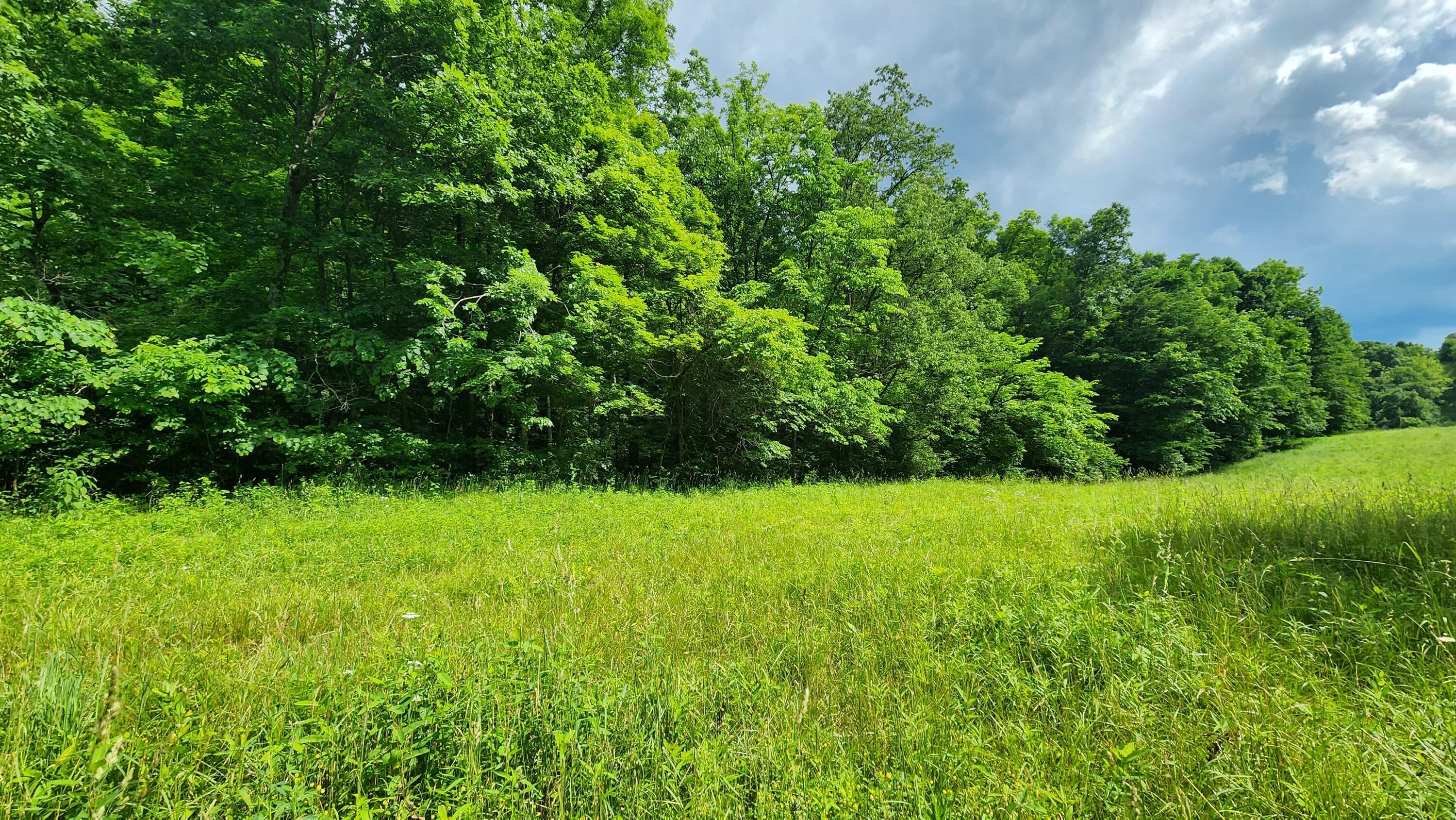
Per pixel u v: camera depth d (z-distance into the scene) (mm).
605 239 13133
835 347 17828
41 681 2146
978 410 20516
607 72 16578
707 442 15484
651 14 16500
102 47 9680
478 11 11203
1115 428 30062
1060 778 1847
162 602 3812
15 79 8406
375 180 9906
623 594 4000
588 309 12070
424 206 11555
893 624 3258
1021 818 1656
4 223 8430
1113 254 34094
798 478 16641
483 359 10438
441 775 1797
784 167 19766
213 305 10375
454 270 10648
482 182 11531
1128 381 29672
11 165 8406
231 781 1668
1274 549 4059
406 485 10453
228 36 9242
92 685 2320
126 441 9273
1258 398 32250
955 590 3670
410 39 10875
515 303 11109
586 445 12789
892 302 19109
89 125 9562
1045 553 4727
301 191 11195
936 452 20531
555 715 2076
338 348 10055
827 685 2617
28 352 7586
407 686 2100
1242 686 2281
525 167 11891
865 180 21266
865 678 2664
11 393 7281
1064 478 16641
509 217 13344
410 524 6555
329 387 10836
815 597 3869
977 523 6523
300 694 2229
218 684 2418
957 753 1955
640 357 13195
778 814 1672
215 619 3535
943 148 23375
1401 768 1735
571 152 12844
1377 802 1620
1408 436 30406
